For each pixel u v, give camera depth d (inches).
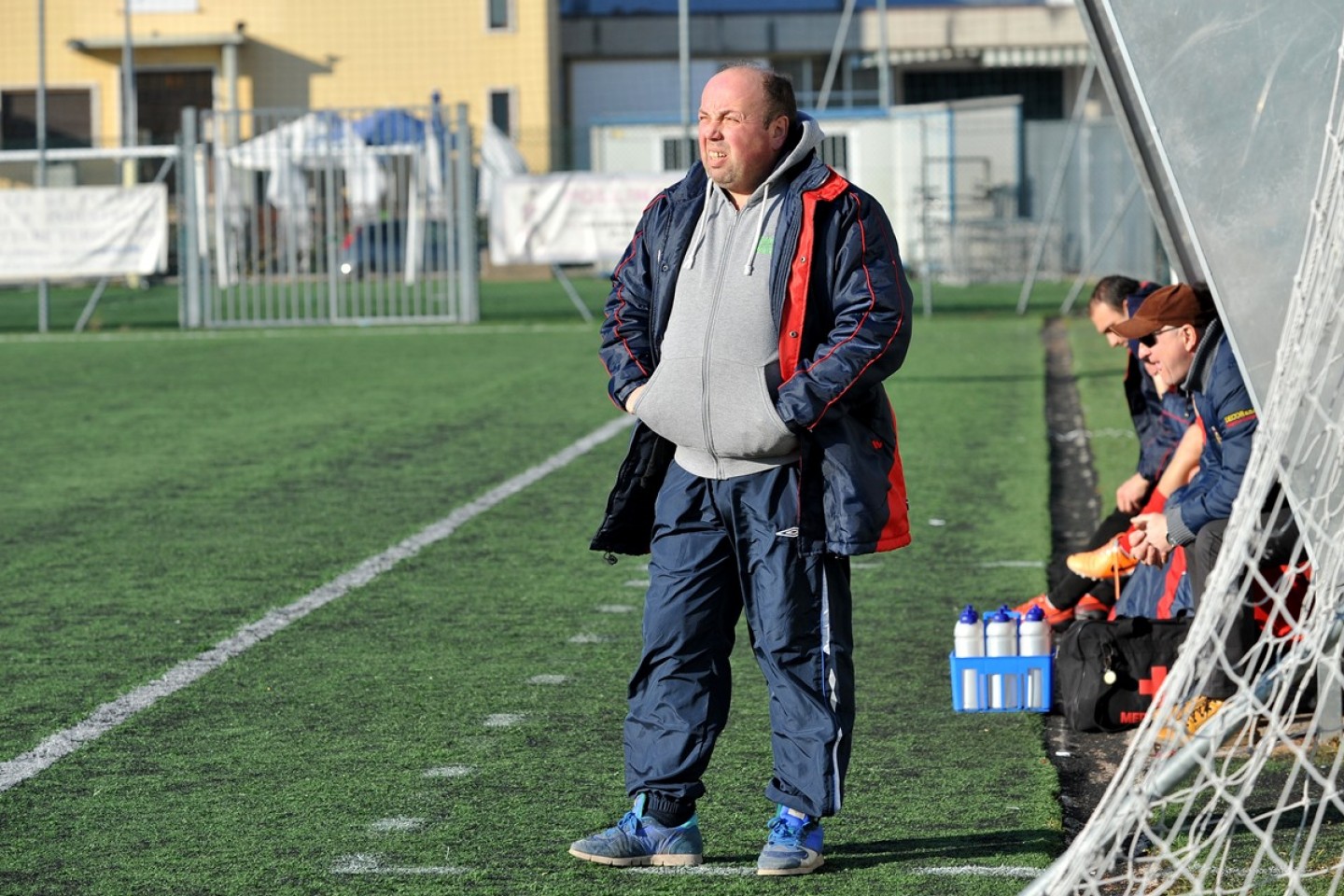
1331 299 257.3
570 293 1744.6
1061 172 1722.4
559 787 352.8
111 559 597.6
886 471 294.2
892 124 2313.0
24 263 1678.2
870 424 296.0
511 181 1691.7
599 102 2967.5
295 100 2861.7
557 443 878.4
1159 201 500.4
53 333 1672.0
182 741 386.3
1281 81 349.7
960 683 402.6
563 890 295.4
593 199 1685.5
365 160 1782.7
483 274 2581.2
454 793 349.1
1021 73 3075.8
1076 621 422.6
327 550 611.8
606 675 441.4
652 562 309.3
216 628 494.3
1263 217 351.6
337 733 391.9
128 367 1316.4
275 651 467.8
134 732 393.4
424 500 714.2
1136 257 2114.9
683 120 1784.0
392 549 611.5
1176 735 262.1
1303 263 267.9
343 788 353.1
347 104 2856.8
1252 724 277.3
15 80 2878.9
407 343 1507.1
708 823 330.3
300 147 1860.2
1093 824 256.1
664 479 310.3
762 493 294.4
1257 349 353.7
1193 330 393.7
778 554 294.8
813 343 294.4
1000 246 2256.4
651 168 2372.0
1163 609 430.0
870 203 292.7
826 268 291.4
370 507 700.0
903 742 381.4
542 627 494.0
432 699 419.2
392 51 2844.5
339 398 1097.4
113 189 1668.3
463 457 835.4
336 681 436.8
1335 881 285.1
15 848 319.9
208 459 837.8
